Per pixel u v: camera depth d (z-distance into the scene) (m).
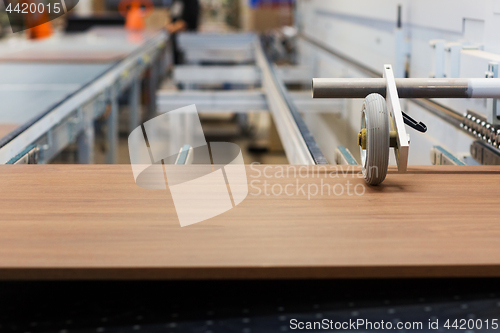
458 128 1.90
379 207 1.03
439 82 1.27
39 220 0.96
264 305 0.86
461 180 1.20
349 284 0.92
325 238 0.89
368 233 0.91
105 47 4.77
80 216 0.98
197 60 6.70
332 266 0.80
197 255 0.83
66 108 2.25
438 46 1.92
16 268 0.79
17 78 3.36
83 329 0.80
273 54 5.84
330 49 4.88
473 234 0.90
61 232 0.91
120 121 6.22
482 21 1.77
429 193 1.11
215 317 0.83
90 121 2.83
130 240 0.88
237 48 6.48
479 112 1.73
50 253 0.83
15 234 0.90
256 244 0.87
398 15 2.54
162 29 7.19
